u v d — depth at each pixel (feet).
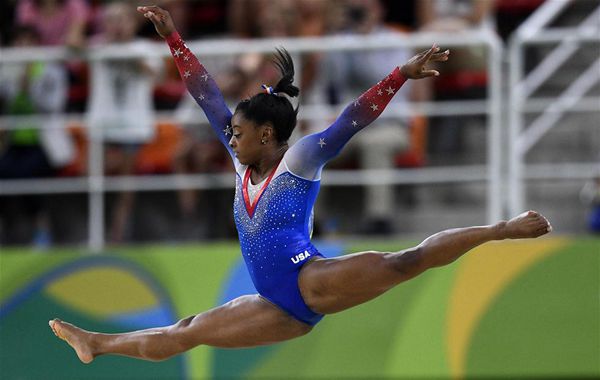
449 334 87.45
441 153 105.70
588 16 117.80
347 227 102.53
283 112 56.29
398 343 87.86
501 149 103.30
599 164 103.81
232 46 94.89
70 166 102.63
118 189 100.32
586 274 86.79
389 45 93.40
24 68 103.65
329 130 55.21
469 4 107.24
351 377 87.86
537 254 87.45
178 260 90.63
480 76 103.55
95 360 91.15
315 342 88.74
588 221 100.83
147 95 99.81
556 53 108.47
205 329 57.00
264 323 56.03
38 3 108.99
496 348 86.89
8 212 107.04
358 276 53.36
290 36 102.53
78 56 97.86
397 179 99.04
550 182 105.70
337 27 103.04
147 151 102.12
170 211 104.99
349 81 99.40
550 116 106.22
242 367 89.35
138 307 90.63
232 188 103.30
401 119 97.45
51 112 102.73
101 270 91.56
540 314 86.84
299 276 55.01
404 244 87.10
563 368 86.12
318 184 56.49
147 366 90.53
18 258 92.58
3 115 104.17
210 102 58.85
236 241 101.24
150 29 109.09
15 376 91.45
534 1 119.03
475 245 52.29
